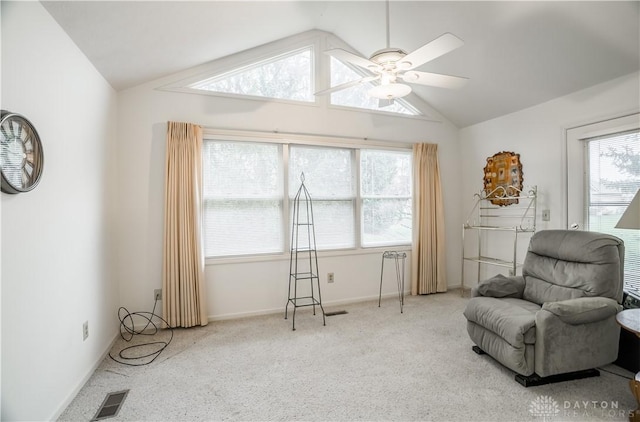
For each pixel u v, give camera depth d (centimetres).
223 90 353
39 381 173
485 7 269
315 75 386
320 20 367
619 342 239
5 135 146
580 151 319
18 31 161
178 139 323
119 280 314
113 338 291
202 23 263
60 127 202
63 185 204
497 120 409
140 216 321
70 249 212
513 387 215
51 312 186
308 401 203
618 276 233
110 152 294
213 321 343
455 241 462
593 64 283
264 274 364
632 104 277
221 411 194
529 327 211
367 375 232
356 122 407
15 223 155
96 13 203
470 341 288
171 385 222
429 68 365
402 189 439
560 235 267
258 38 339
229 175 354
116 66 272
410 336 300
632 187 282
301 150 384
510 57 311
